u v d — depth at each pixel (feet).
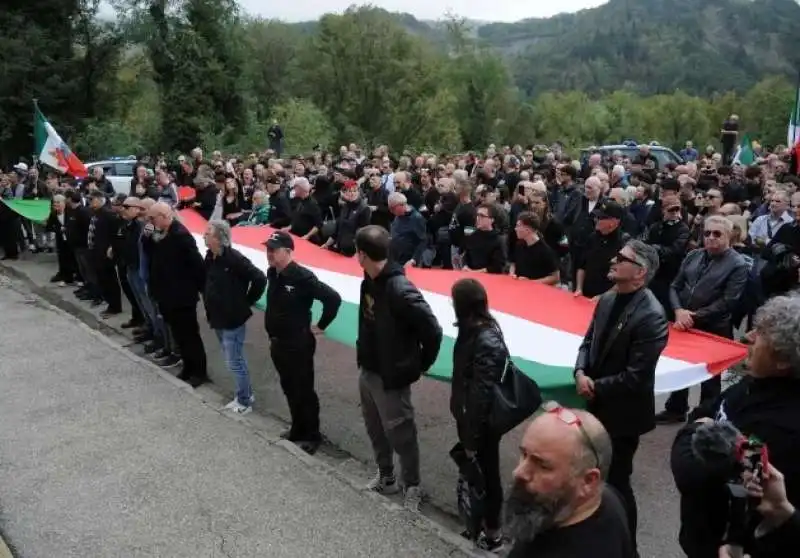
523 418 14.29
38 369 27.89
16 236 52.42
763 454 8.19
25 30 106.32
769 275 21.76
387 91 162.71
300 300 20.13
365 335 17.39
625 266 14.16
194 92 114.11
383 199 42.73
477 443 14.33
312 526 16.31
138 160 75.00
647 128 235.61
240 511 17.06
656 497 18.17
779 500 8.23
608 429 14.26
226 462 19.69
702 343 18.25
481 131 186.50
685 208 33.68
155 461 19.80
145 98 123.65
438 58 180.45
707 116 249.14
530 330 19.90
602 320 14.76
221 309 22.66
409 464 17.49
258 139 117.19
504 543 15.40
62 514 17.12
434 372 18.11
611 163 55.36
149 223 27.94
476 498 14.39
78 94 112.88
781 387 9.46
